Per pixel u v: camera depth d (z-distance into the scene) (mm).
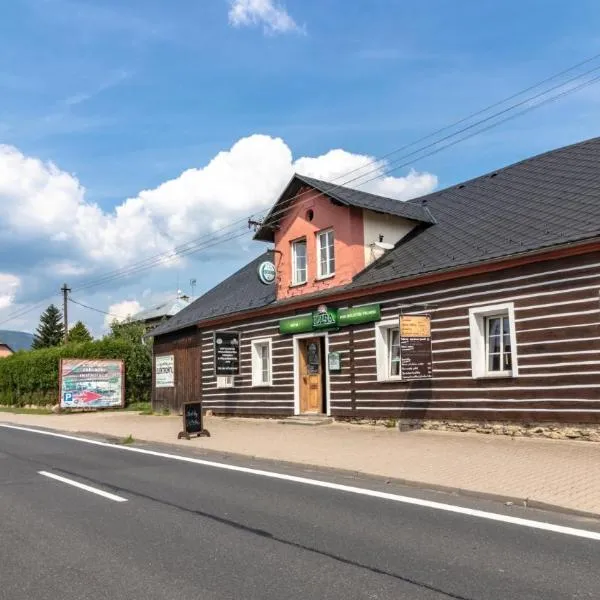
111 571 5441
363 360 16547
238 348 20953
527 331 12852
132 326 38594
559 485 8438
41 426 21297
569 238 12078
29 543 6340
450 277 14328
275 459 11680
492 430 13391
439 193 20625
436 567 5469
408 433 14445
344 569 5441
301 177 18438
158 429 18219
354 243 17234
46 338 78625
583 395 11914
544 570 5355
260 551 5992
